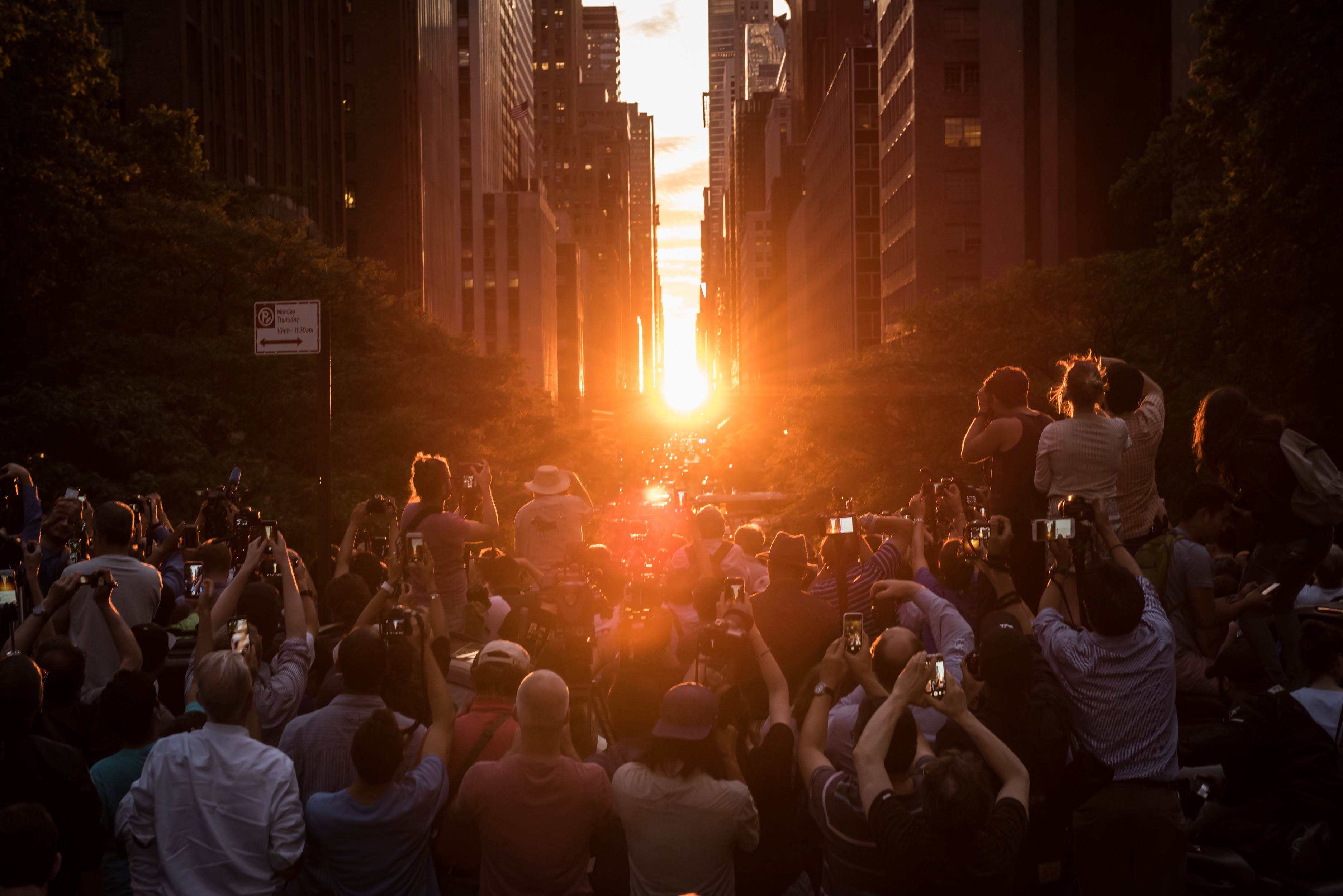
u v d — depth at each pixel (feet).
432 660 17.34
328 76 256.93
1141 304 120.47
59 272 97.60
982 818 13.46
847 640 15.67
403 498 119.03
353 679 17.56
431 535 26.91
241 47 193.67
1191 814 20.31
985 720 16.30
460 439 125.39
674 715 16.08
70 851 16.58
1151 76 210.18
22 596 24.09
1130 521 23.13
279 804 16.02
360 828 15.99
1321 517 23.15
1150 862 16.69
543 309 517.55
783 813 17.17
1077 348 122.31
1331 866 18.45
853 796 14.92
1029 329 124.67
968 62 292.61
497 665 18.58
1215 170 128.26
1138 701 16.79
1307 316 80.64
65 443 88.74
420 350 156.35
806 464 147.13
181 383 98.48
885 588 19.33
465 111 492.54
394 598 19.31
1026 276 132.16
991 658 16.11
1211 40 81.46
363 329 136.56
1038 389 121.70
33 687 16.49
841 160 406.62
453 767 18.16
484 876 16.67
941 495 24.20
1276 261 79.87
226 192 132.67
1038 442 22.80
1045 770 16.10
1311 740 19.31
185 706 25.29
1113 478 20.70
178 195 121.80
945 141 292.40
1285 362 85.97
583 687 19.39
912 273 301.43
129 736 17.61
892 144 332.60
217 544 23.67
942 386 125.59
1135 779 16.78
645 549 29.27
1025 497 22.71
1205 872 18.67
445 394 139.23
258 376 103.55
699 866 15.97
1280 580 23.59
